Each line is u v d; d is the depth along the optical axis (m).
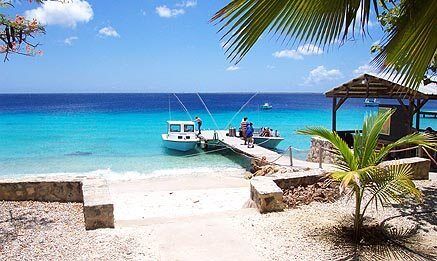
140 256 5.21
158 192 11.98
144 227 6.37
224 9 1.88
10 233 6.15
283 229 6.20
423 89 13.03
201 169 17.22
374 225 6.33
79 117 53.81
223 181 14.03
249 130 20.41
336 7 2.15
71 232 6.18
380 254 5.20
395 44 2.44
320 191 8.16
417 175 9.85
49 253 5.30
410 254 5.20
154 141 27.94
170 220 6.74
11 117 53.59
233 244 5.60
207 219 6.77
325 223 6.48
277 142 22.16
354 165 5.70
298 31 2.09
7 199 8.16
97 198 6.66
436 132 14.93
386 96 14.27
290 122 49.16
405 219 6.66
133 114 61.50
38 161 19.97
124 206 10.09
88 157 21.05
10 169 17.86
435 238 5.78
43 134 32.78
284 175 8.58
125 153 22.36
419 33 2.40
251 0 1.91
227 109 82.06
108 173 16.47
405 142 5.73
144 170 17.14
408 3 2.41
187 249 5.44
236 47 1.94
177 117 55.97
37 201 8.18
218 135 24.81
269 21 1.99
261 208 7.16
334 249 5.39
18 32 6.39
